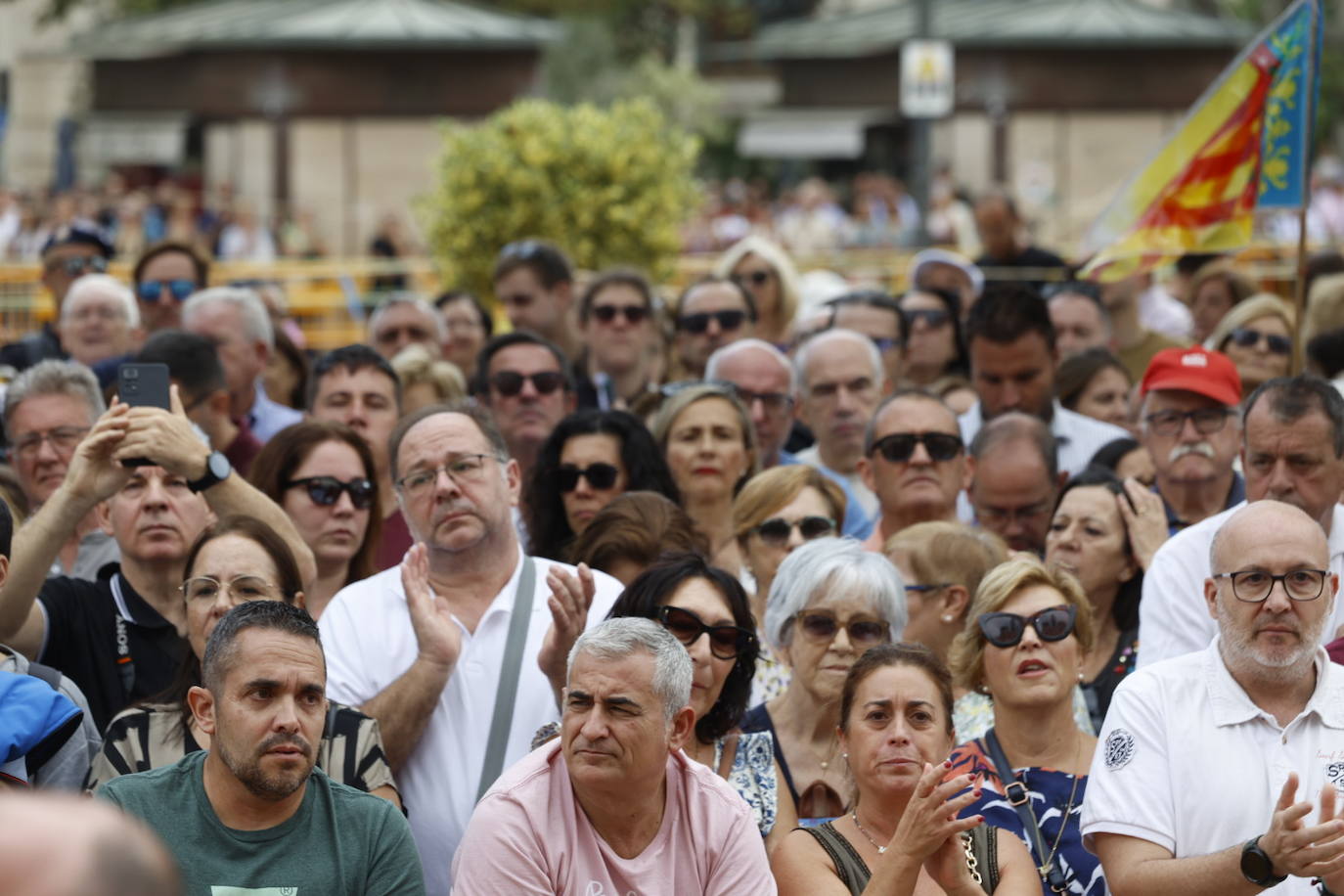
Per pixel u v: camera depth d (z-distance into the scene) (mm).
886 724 15984
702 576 17297
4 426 24000
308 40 68938
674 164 48531
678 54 138625
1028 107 72188
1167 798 16078
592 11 126062
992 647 18141
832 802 17859
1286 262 51094
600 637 14680
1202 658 16516
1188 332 39906
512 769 15242
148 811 14641
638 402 28453
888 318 31875
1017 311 27188
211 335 26953
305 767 14562
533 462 26703
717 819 15055
